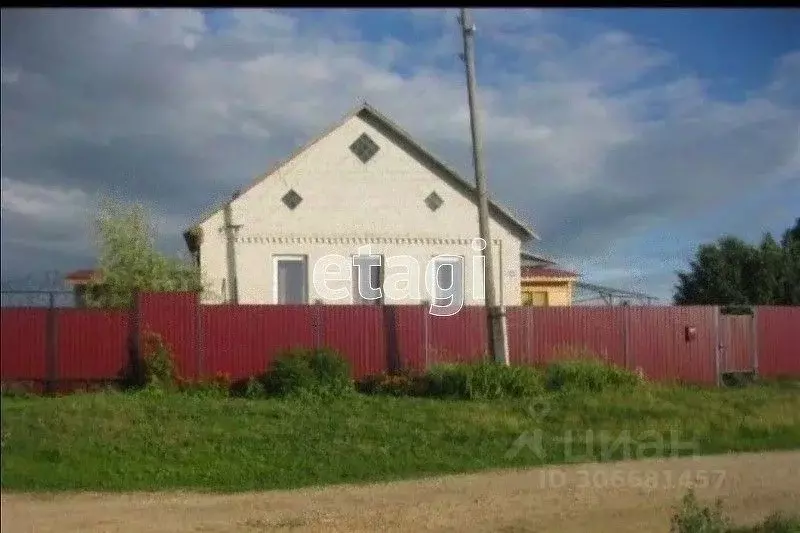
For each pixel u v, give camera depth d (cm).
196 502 960
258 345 1845
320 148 2327
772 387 1948
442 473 1120
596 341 2031
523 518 891
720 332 2077
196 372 1792
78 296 1634
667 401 1644
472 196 2341
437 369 1766
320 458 1177
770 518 878
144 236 1653
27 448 1122
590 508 936
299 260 2308
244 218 2278
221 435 1265
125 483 1034
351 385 1725
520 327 2006
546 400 1616
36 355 1553
